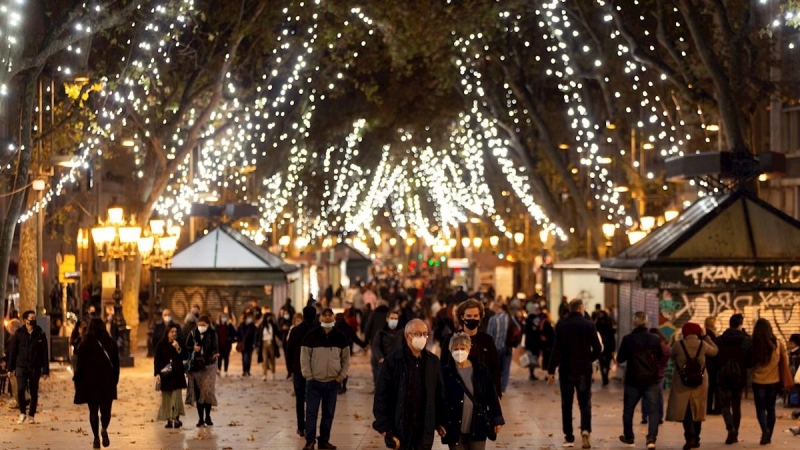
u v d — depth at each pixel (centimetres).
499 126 5681
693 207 3052
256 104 4575
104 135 3516
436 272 11431
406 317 2748
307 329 2034
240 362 4141
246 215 4731
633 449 1886
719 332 2784
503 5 4384
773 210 2823
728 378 1928
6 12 2350
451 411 1303
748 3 3244
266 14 4153
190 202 4975
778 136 4003
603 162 4734
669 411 1861
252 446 1911
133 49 3431
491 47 4931
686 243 2797
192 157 4906
